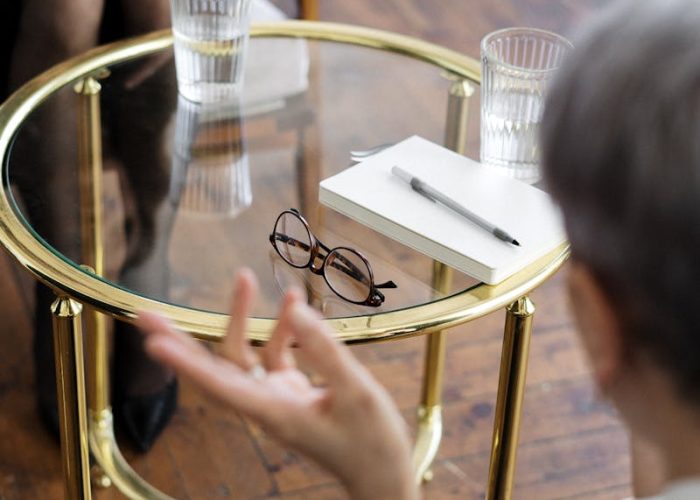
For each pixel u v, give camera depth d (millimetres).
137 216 1289
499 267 1121
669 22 437
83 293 1146
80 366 1242
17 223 1237
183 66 1492
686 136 430
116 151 1402
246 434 1820
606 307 489
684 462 504
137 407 1787
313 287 1162
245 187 1344
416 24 3100
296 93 1543
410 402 1891
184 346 631
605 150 448
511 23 3115
